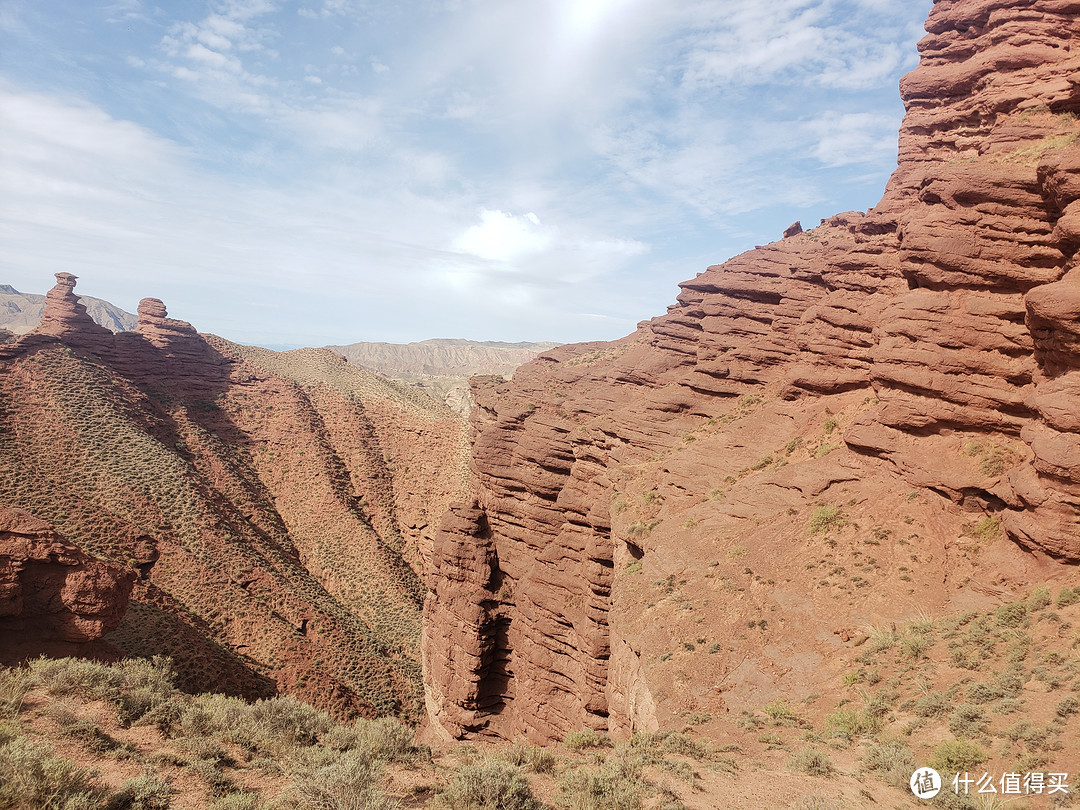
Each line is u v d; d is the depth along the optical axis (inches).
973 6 1243.8
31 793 321.1
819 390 1223.5
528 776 504.1
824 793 454.3
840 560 833.5
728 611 831.7
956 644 635.5
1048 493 665.0
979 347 860.6
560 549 1498.5
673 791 457.4
